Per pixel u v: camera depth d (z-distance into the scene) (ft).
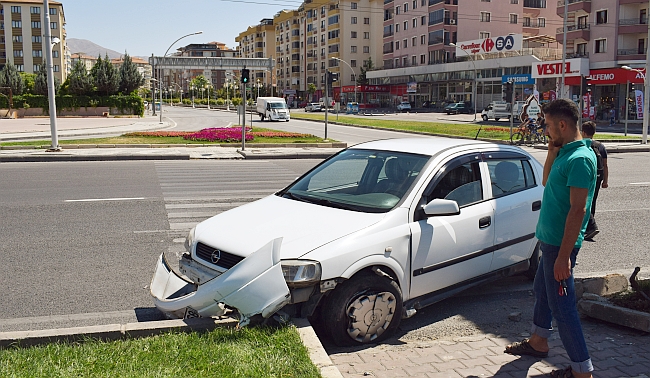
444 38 241.96
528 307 18.48
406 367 13.43
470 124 149.07
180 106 413.39
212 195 38.96
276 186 44.06
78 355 11.96
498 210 17.89
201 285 13.64
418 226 15.53
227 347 12.35
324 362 11.94
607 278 18.19
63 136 97.66
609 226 30.71
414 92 262.47
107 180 46.14
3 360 11.60
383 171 17.34
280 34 418.10
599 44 168.55
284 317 13.69
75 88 190.19
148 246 24.90
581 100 128.36
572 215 11.38
